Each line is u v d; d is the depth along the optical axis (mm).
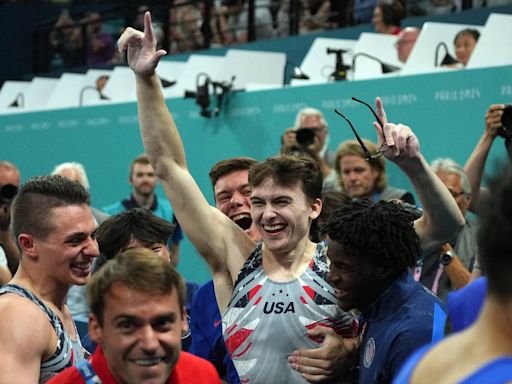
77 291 5254
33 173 9320
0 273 4117
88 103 9352
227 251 3072
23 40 13758
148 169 7176
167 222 3420
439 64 6770
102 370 2160
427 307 2496
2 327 2580
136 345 2027
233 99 7051
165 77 8984
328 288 2855
